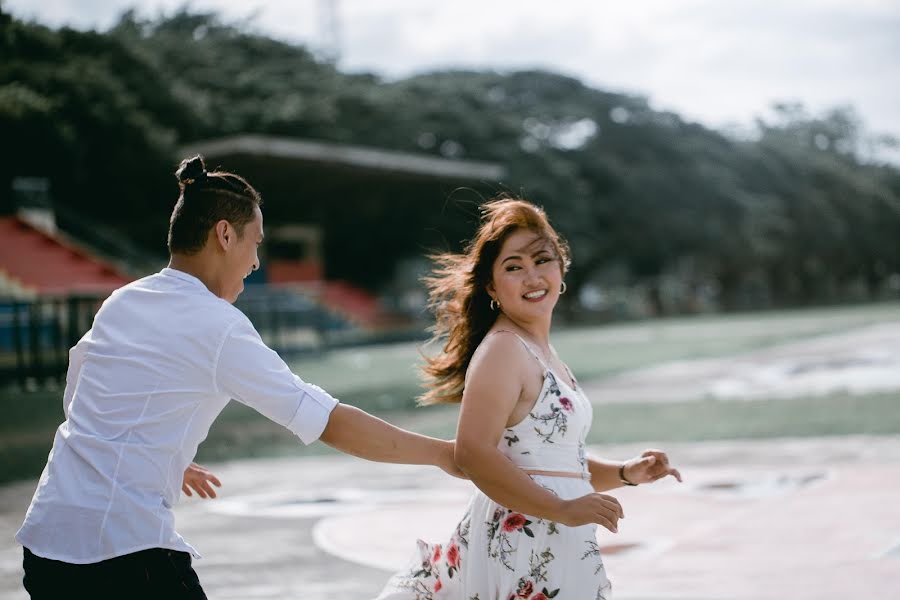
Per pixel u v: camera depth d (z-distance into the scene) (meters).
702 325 42.00
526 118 50.38
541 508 2.51
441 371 2.99
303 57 44.94
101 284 24.70
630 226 52.84
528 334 2.83
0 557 5.85
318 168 33.94
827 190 72.62
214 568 5.43
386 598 2.82
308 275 40.94
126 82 31.86
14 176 27.45
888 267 86.69
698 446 9.35
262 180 34.53
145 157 29.23
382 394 15.41
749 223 58.34
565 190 47.78
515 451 2.67
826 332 29.70
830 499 6.64
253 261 2.66
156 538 2.38
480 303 2.91
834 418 10.48
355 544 5.93
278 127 38.34
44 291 23.25
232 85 39.28
